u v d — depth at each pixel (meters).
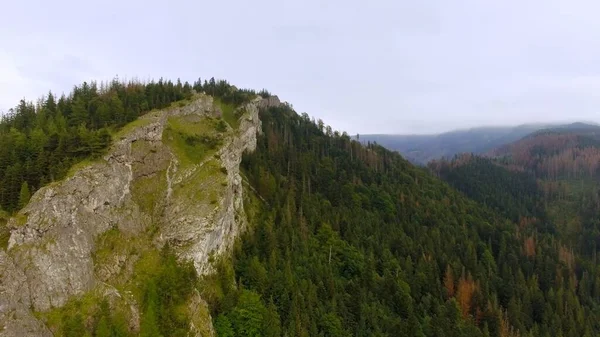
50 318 62.59
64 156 78.62
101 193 77.06
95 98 119.38
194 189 92.19
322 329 88.94
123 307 68.69
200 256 83.94
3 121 111.31
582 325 126.69
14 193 71.81
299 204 137.25
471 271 140.75
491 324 115.19
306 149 196.50
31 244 65.62
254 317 79.38
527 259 162.12
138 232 80.44
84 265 69.00
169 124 104.81
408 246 142.75
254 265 92.81
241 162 144.50
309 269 105.25
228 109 164.88
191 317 71.75
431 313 112.06
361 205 162.75
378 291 110.94
